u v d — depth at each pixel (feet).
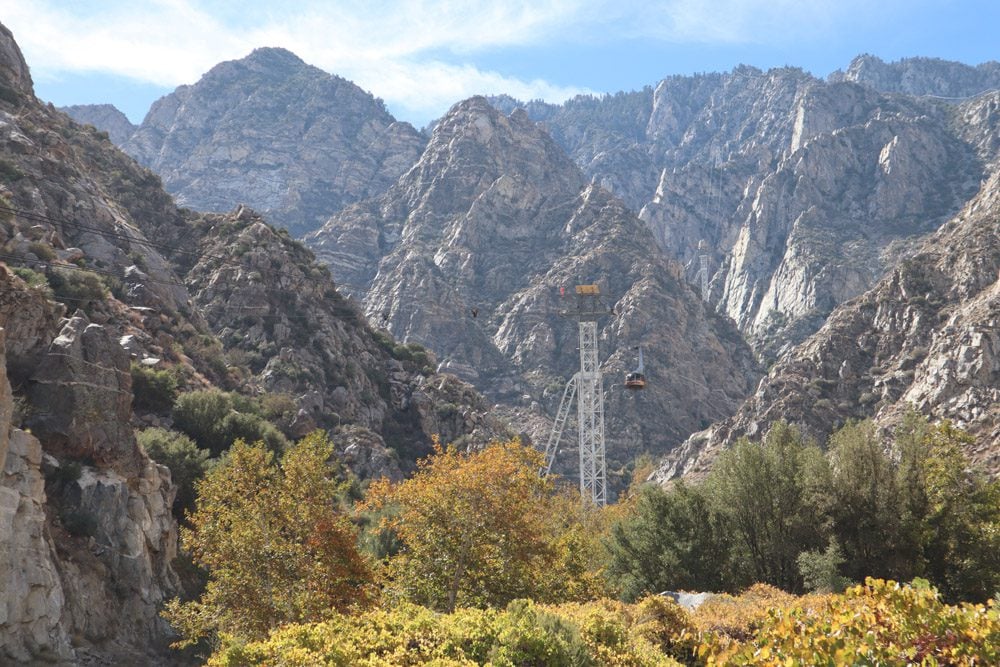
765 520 156.56
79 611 114.01
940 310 406.82
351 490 236.02
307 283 375.45
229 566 98.63
